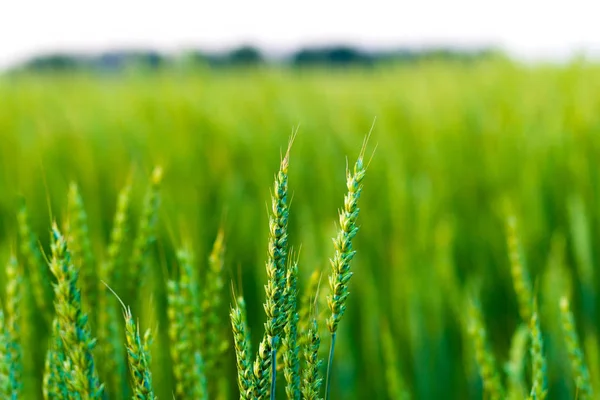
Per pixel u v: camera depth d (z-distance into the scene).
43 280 0.83
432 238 1.49
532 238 1.72
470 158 2.41
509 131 2.40
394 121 2.86
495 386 0.75
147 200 0.84
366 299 1.38
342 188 1.98
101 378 0.80
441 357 1.33
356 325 1.49
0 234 1.82
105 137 2.78
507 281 1.66
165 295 1.32
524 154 2.21
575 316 1.47
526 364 0.89
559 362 1.13
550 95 2.84
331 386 1.24
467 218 2.05
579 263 1.51
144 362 0.61
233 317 0.61
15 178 2.19
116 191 1.96
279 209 0.59
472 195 2.18
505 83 3.38
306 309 0.68
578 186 1.92
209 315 0.77
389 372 0.88
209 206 2.02
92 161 2.26
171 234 0.81
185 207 1.79
